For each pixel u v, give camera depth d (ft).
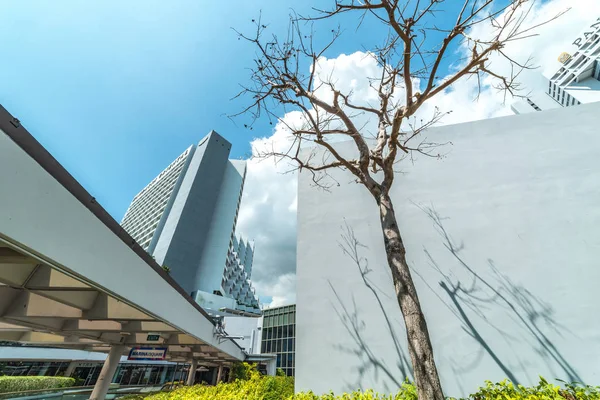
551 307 12.34
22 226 7.33
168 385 62.85
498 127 16.76
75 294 16.19
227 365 72.95
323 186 18.54
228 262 154.81
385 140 13.78
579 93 155.02
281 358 75.97
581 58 158.40
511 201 14.88
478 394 10.12
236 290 171.12
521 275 13.25
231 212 151.23
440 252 14.73
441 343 12.78
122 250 12.96
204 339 27.91
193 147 192.03
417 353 7.85
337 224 17.10
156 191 191.72
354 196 17.70
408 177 17.16
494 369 11.81
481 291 13.38
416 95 11.44
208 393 17.33
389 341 13.32
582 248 13.05
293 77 13.35
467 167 16.39
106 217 11.84
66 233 9.19
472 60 10.30
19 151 7.42
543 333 11.96
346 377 13.01
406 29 10.27
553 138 15.56
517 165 15.60
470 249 14.40
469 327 12.81
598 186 13.97
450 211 15.57
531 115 16.42
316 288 15.51
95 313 17.42
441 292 13.82
